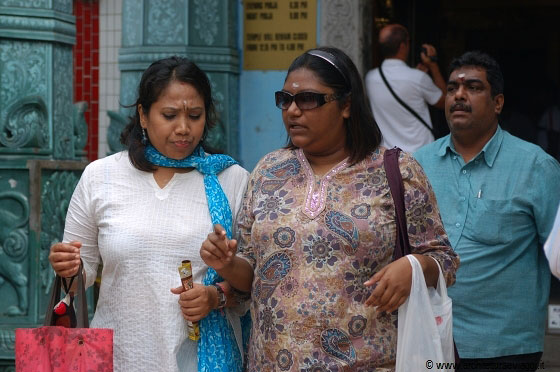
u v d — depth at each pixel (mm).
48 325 4879
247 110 11133
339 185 4621
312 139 4633
